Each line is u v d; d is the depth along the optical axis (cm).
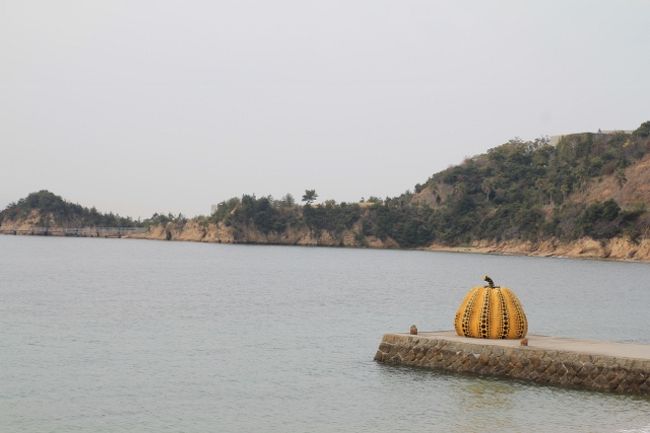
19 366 4562
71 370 4481
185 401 3816
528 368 4112
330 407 3709
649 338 6488
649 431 3350
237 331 6294
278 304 8944
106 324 6644
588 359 3969
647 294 11862
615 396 3841
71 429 3325
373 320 7275
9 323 6562
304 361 4831
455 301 9788
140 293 10331
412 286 12825
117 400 3809
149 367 4619
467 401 3778
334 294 10731
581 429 3369
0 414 3525
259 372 4491
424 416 3553
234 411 3644
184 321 6981
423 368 4466
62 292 10262
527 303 9888
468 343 4309
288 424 3444
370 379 4241
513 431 3347
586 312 8788
